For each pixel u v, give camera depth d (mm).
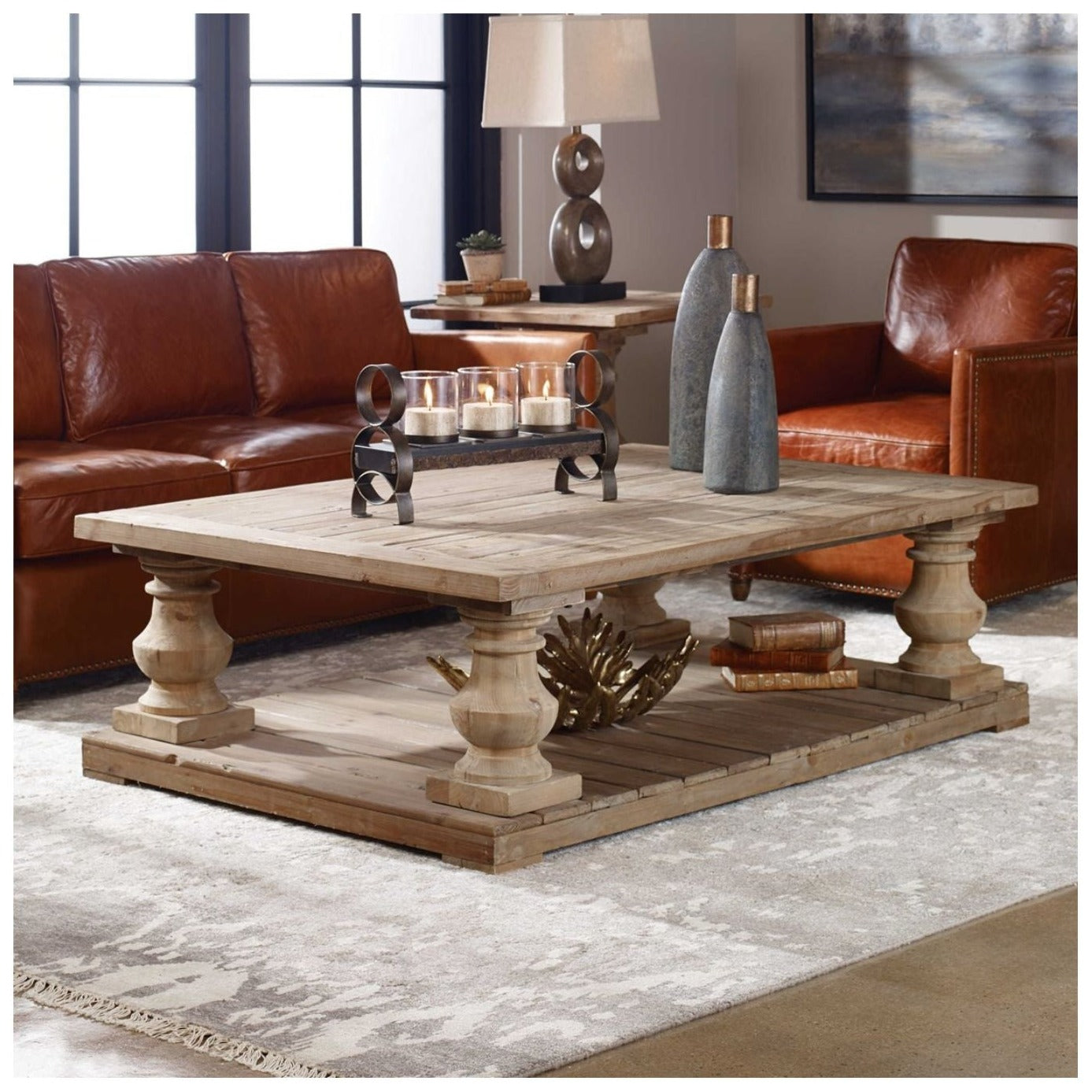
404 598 5242
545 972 2863
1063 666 4828
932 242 6176
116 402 5281
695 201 7484
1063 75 6664
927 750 4086
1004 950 2951
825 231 7430
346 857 3410
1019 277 5887
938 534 4188
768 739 3854
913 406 5629
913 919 3088
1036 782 3852
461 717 3379
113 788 3844
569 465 4078
